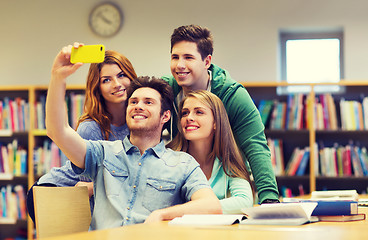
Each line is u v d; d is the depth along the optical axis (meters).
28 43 5.59
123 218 1.65
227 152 2.04
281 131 4.89
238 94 2.25
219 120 2.04
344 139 5.09
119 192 1.69
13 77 5.59
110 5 5.46
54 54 5.55
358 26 5.20
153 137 1.78
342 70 5.43
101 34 5.46
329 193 2.06
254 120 2.23
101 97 2.32
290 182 5.06
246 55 5.29
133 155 1.74
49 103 1.60
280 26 5.27
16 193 5.17
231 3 5.32
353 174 4.86
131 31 5.42
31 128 5.15
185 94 2.27
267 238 1.01
